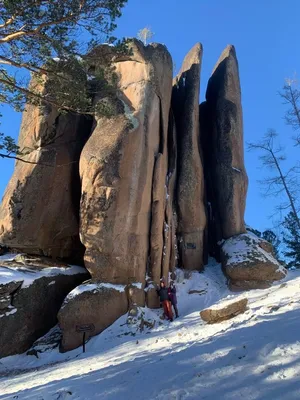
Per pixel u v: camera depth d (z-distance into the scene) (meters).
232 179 24.06
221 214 24.12
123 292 17.98
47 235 21.67
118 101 20.86
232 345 7.25
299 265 33.44
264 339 6.97
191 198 22.89
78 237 22.59
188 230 22.95
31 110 23.27
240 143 25.50
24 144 22.78
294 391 4.68
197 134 24.50
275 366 5.57
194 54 26.17
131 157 19.53
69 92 14.38
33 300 18.89
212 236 25.09
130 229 19.00
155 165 20.67
